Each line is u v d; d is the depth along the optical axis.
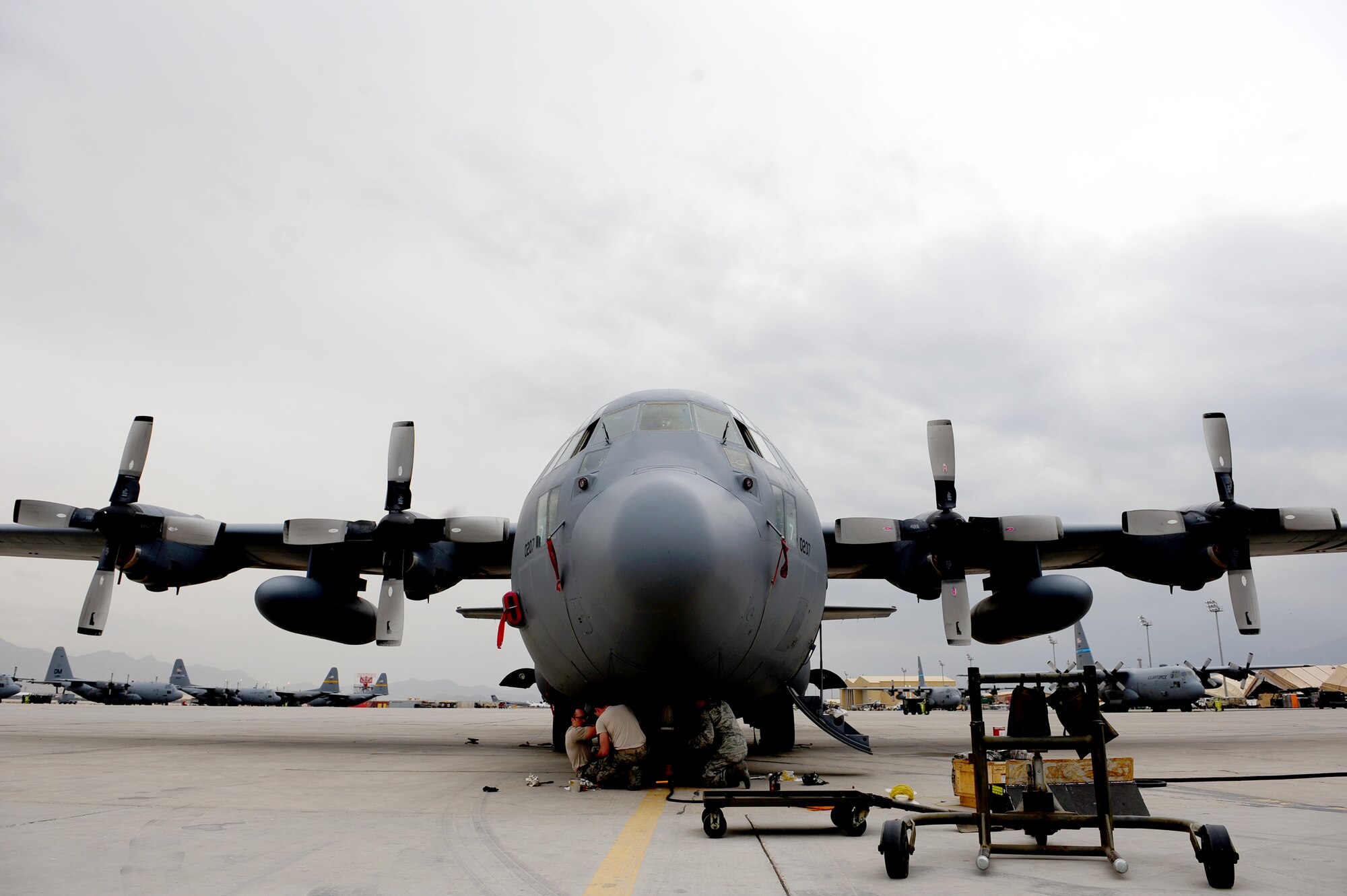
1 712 41.31
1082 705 5.05
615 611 7.62
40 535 16.67
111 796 7.68
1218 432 14.63
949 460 14.41
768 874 4.53
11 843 5.32
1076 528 15.24
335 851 5.12
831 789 8.21
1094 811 4.95
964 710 77.31
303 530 14.62
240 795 7.78
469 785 8.75
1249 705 84.50
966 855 5.12
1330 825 6.12
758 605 8.30
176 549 15.52
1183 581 14.96
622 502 7.88
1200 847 4.28
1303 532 15.26
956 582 13.73
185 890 4.14
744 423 10.35
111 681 83.75
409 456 14.93
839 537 13.52
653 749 9.12
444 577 15.12
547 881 4.36
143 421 15.26
